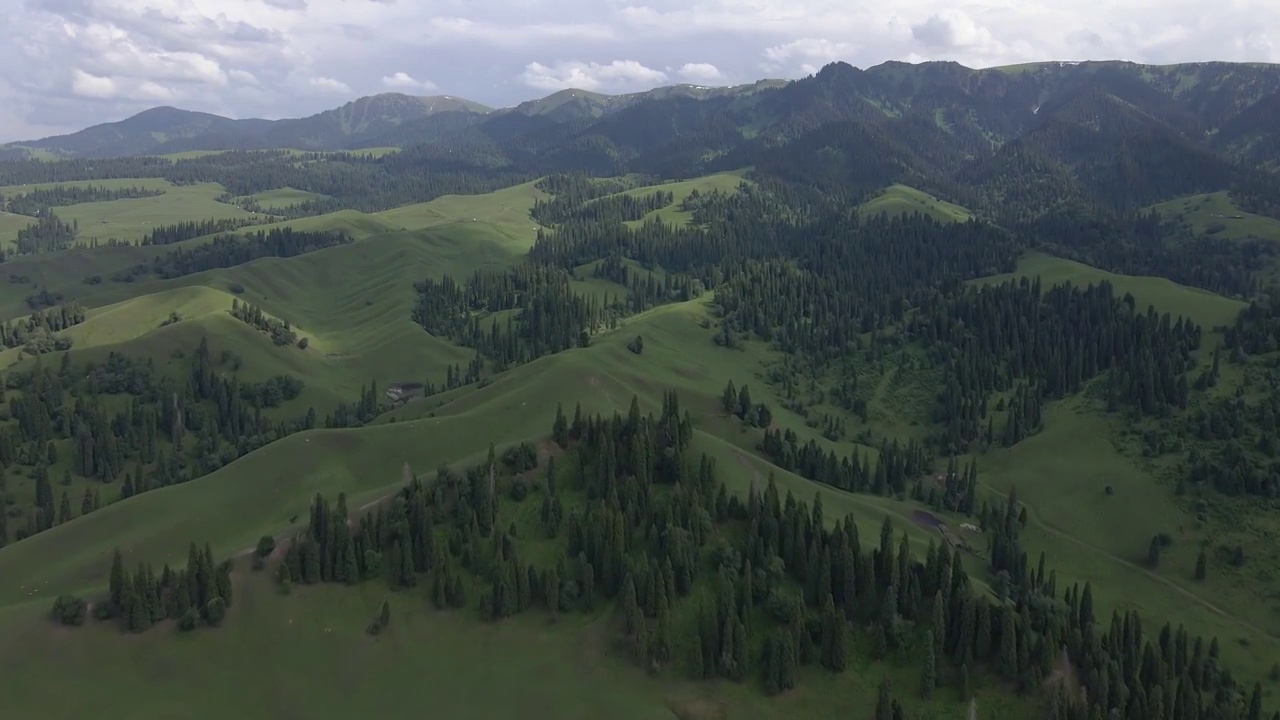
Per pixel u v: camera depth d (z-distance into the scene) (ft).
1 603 471.21
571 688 408.26
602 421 540.52
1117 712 384.68
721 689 409.69
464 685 407.44
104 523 541.34
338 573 443.32
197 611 410.31
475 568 456.86
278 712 385.29
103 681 380.58
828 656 418.92
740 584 442.50
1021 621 413.18
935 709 398.21
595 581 457.68
